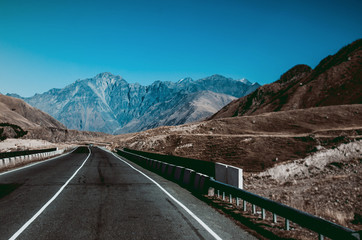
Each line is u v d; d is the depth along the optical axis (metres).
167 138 62.81
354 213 10.59
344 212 10.61
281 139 41.97
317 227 4.98
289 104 121.06
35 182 13.43
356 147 25.36
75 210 7.89
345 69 124.69
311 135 40.12
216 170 12.66
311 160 24.12
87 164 25.53
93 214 7.47
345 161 22.98
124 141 95.81
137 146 67.88
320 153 25.28
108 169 20.95
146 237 5.70
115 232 5.98
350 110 79.44
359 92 102.00
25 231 5.97
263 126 76.88
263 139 43.69
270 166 27.44
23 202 8.90
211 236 5.88
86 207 8.28
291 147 37.34
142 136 86.19
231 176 11.00
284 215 6.13
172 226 6.52
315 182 16.53
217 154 39.34
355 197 12.26
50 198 9.57
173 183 14.06
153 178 15.91
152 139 65.56
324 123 73.38
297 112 83.69
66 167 22.03
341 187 13.96
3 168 19.83
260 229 6.54
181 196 10.45
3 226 6.32
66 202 8.94
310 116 79.25
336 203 11.80
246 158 33.94
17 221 6.73
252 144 41.47
